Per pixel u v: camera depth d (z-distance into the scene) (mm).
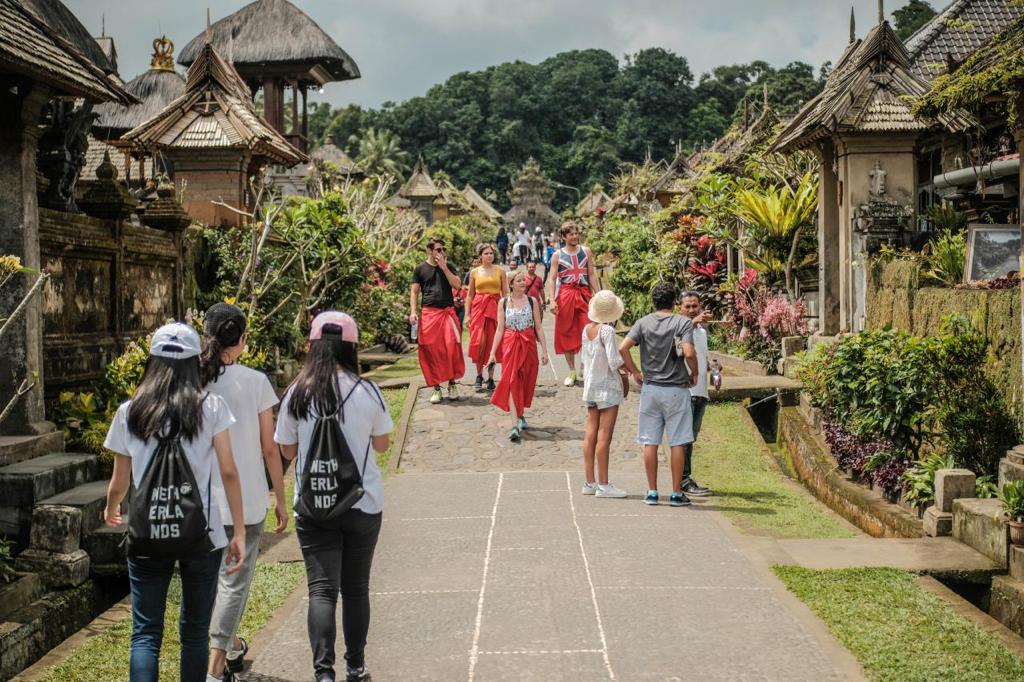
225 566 4629
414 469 10195
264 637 5457
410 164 142750
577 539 7324
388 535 7559
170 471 4047
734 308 17219
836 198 14172
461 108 151875
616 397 8711
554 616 5688
